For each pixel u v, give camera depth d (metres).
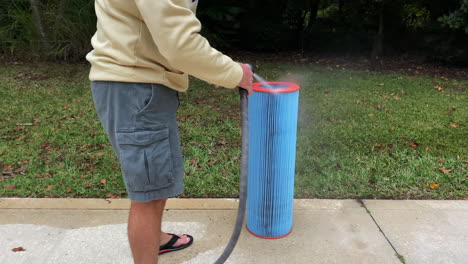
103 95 1.62
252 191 2.38
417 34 8.21
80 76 6.26
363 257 2.29
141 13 1.40
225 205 2.81
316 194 3.00
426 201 2.89
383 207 2.81
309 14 9.70
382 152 3.69
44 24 7.04
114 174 3.24
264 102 2.14
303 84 6.02
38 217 2.64
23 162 3.43
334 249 2.35
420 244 2.40
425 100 5.29
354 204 2.85
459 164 3.45
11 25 7.59
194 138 3.94
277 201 2.35
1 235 2.44
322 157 3.59
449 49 7.45
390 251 2.34
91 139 3.91
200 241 2.42
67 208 2.75
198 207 2.78
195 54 1.45
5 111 4.65
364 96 5.45
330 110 4.84
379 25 7.97
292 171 2.37
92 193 2.96
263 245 2.39
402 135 4.08
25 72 6.43
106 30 1.56
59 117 4.50
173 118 1.71
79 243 2.38
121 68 1.56
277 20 8.81
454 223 2.62
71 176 3.20
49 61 7.18
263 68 7.07
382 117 4.61
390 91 5.72
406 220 2.65
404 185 3.12
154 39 1.43
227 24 8.41
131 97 1.58
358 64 7.66
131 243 1.82
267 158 2.25
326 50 8.73
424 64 7.68
